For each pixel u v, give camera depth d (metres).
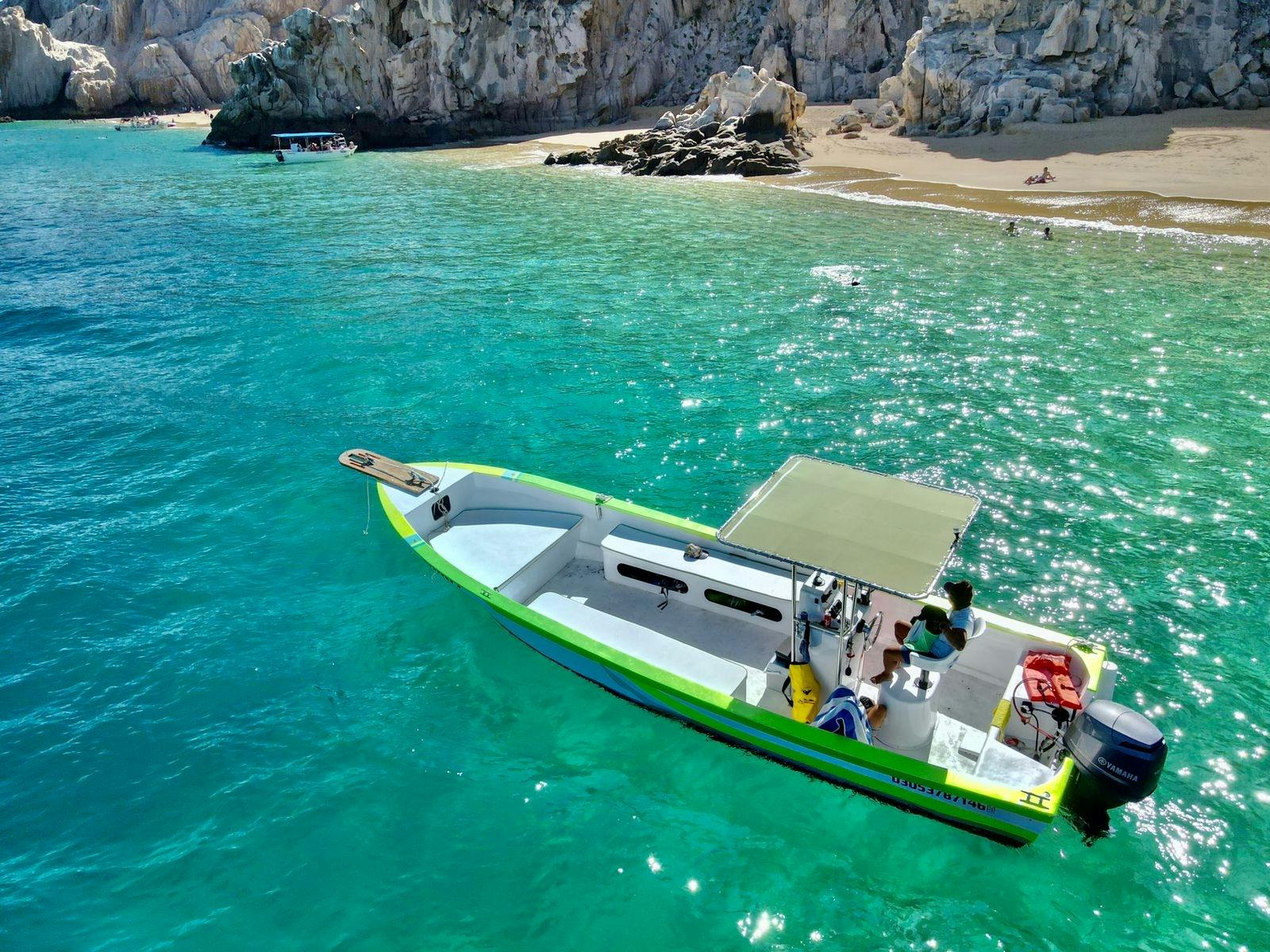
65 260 33.69
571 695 11.10
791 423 17.98
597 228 37.56
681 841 9.14
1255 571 12.95
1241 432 17.16
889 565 8.49
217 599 13.12
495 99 72.69
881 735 9.43
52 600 13.05
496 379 20.55
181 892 8.64
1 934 8.20
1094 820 8.93
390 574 13.66
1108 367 20.52
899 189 44.09
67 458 17.33
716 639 11.20
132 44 114.06
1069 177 42.84
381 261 32.59
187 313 26.19
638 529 12.57
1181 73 50.03
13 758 10.23
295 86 74.62
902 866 8.85
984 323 23.77
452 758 10.18
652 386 19.94
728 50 72.25
